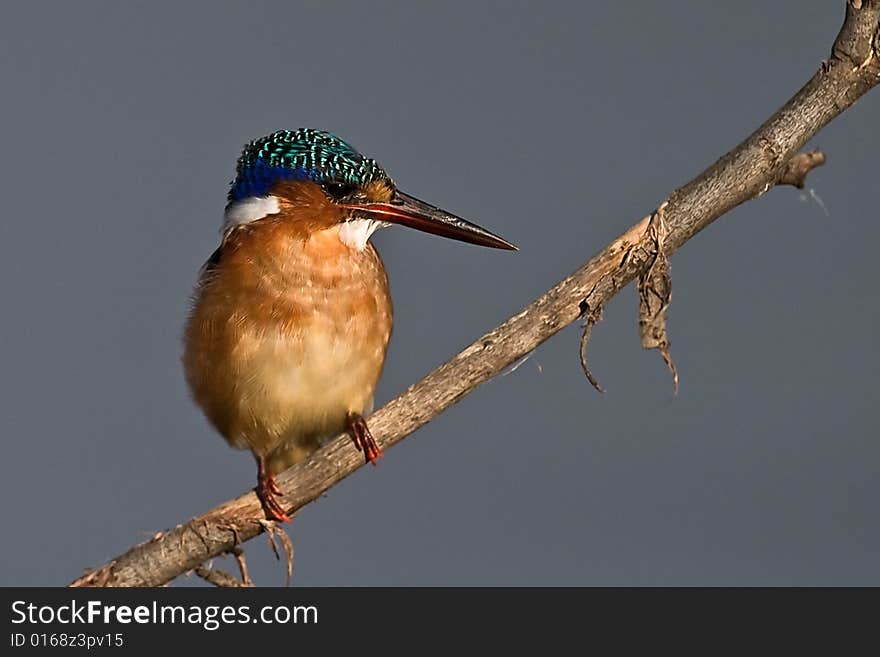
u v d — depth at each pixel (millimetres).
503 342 5879
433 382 5926
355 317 7613
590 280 5828
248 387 7555
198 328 7645
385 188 7852
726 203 5801
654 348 5906
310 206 7586
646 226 5812
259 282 7477
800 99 5785
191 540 5883
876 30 5617
